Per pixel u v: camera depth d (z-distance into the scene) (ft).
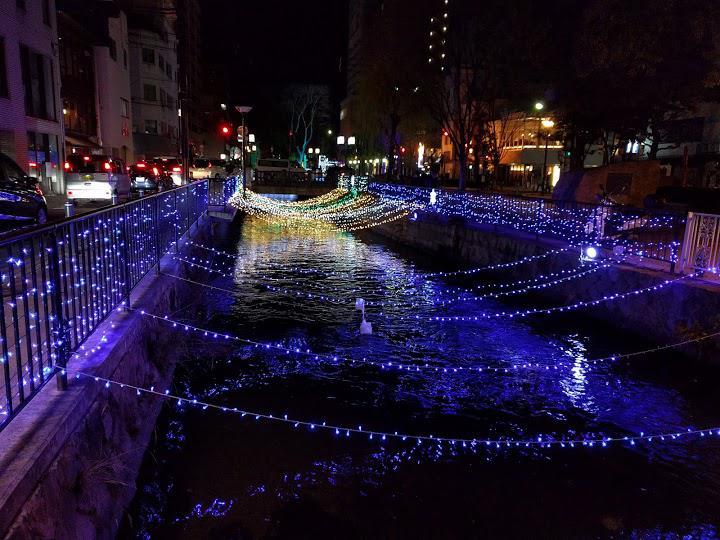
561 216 55.72
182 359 29.37
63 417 12.42
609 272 40.14
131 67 173.78
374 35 129.70
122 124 142.82
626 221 44.14
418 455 22.27
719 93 64.95
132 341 19.99
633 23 45.52
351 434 23.76
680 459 22.62
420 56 99.19
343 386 29.25
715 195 57.72
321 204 150.41
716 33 44.29
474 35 81.41
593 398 28.66
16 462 10.44
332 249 85.40
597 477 21.13
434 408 27.02
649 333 35.47
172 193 37.50
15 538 9.42
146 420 20.03
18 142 71.77
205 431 23.13
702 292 31.35
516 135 147.33
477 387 29.86
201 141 289.53
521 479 20.79
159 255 30.81
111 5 134.31
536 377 31.55
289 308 46.09
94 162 83.15
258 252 80.33
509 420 25.96
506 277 56.75
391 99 129.90
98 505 13.75
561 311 44.16
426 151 204.44
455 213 77.10
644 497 19.89
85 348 16.80
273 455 21.56
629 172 69.05
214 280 55.47
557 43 64.49
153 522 17.03
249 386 28.35
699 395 29.01
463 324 42.57
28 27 77.00
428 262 74.69
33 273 12.95
